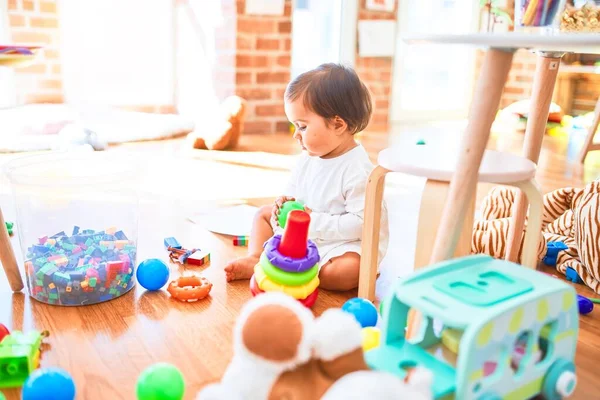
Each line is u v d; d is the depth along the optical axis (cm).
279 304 65
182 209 170
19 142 234
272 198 184
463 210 81
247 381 63
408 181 219
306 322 64
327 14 336
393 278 125
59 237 118
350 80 117
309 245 109
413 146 112
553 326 75
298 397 62
